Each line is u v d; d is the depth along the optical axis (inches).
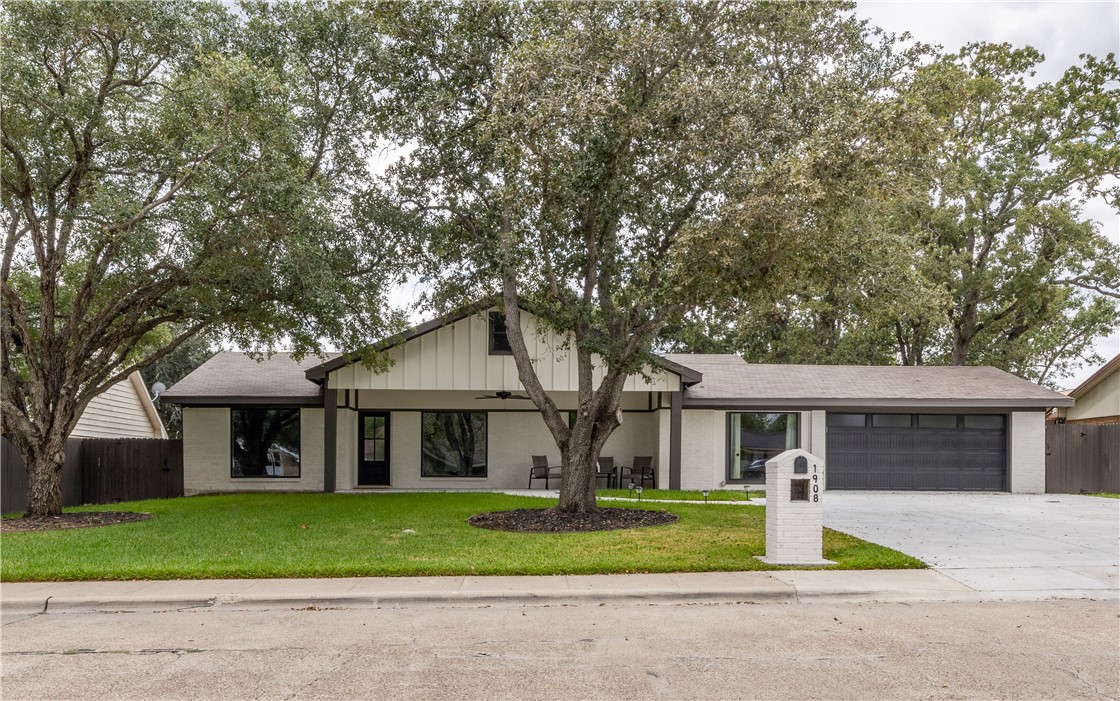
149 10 574.9
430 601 350.9
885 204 598.5
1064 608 340.8
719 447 913.5
